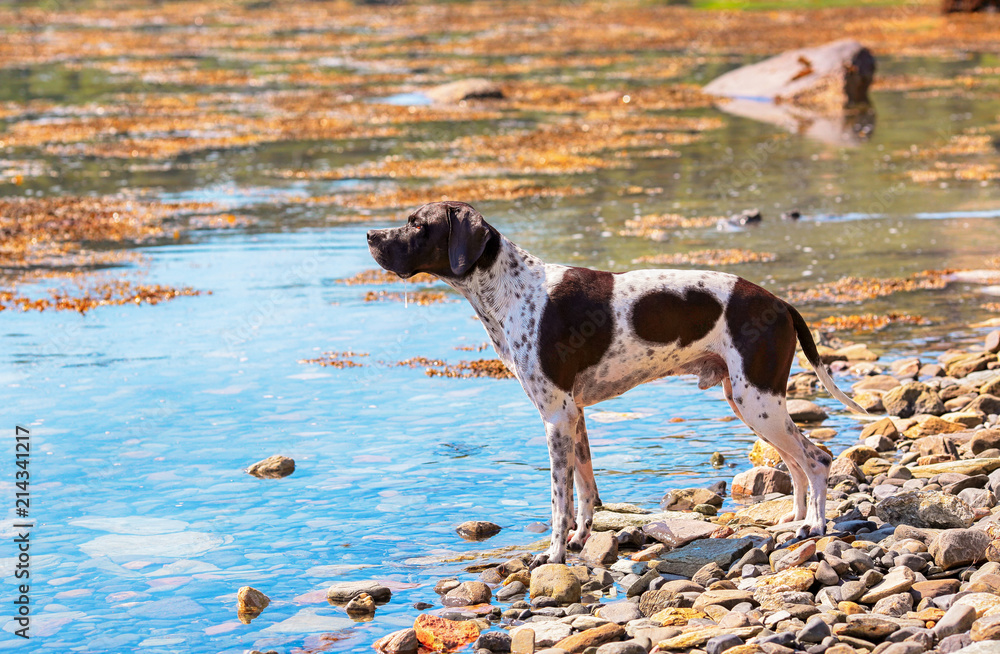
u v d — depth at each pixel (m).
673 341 6.09
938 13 59.12
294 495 7.14
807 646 4.85
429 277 13.46
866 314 11.35
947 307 11.63
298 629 5.38
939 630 4.81
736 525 6.61
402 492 7.19
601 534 6.32
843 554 5.73
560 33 54.84
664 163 21.61
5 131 26.67
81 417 8.59
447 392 9.27
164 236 15.66
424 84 35.81
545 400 6.05
